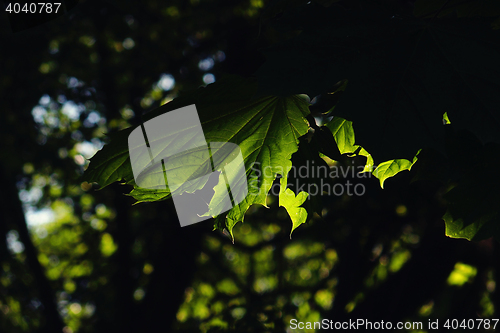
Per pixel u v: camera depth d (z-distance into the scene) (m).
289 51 1.08
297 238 7.75
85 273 11.15
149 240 8.55
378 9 1.15
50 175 9.04
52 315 8.85
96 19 6.48
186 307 11.38
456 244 5.68
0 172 8.27
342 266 6.92
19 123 7.84
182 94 1.20
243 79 1.20
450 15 1.30
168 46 7.11
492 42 1.07
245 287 9.33
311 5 1.15
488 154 1.25
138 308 8.01
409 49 1.07
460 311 7.21
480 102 0.99
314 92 1.03
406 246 7.05
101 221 10.30
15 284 9.40
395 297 6.22
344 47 1.08
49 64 7.85
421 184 5.01
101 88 7.96
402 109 0.99
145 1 6.44
